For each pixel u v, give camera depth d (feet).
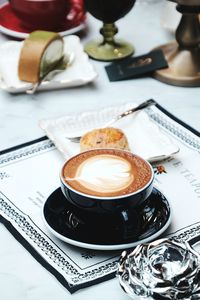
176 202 2.51
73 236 2.23
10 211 2.47
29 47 3.43
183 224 2.39
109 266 2.20
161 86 3.55
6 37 4.17
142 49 3.97
